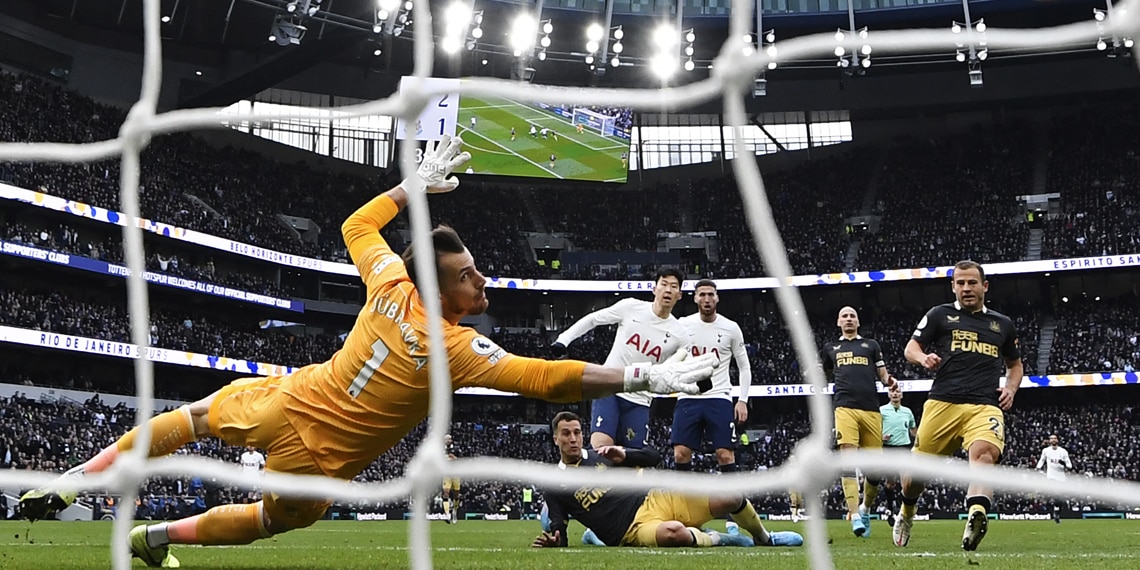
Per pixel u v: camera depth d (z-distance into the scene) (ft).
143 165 107.55
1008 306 117.29
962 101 130.00
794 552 18.39
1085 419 103.35
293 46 107.76
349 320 121.39
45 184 93.15
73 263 91.66
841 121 140.15
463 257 12.02
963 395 20.26
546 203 137.49
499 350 11.26
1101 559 16.44
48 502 11.02
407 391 11.60
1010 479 5.31
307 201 124.47
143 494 74.74
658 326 25.85
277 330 119.24
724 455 25.95
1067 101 129.90
